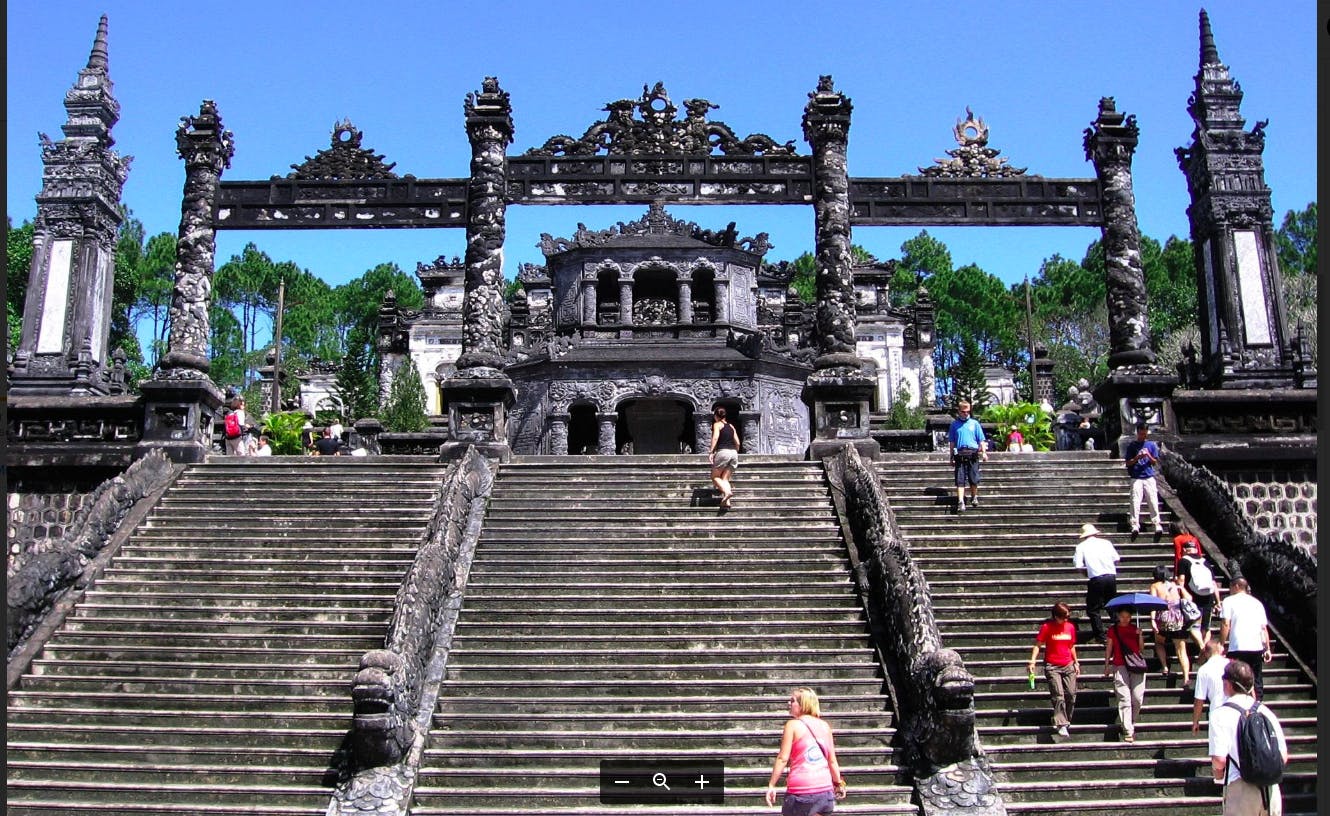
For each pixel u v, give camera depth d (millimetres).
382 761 12164
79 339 23953
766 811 11672
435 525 16281
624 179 23797
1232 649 12867
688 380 35312
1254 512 21281
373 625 15305
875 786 12164
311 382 61938
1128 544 17172
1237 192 24453
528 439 35219
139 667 14516
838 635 14820
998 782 12289
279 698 13742
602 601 15734
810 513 18312
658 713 13406
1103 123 23797
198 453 20719
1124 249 23031
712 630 15141
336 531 17844
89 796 12250
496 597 15734
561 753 12602
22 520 21172
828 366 21891
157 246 78062
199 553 17203
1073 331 77812
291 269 97188
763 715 13234
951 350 83875
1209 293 24609
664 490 19078
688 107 24328
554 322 39188
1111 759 12727
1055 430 38062
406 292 95250
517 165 23844
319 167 23906
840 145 23531
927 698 12461
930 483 19594
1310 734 13023
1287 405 21641
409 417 47000
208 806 11953
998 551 17000
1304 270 63375
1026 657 14500
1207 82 25156
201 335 22375
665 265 39062
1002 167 24266
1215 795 12172
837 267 22750
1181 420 21688
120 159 25656
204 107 23578
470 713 13461
